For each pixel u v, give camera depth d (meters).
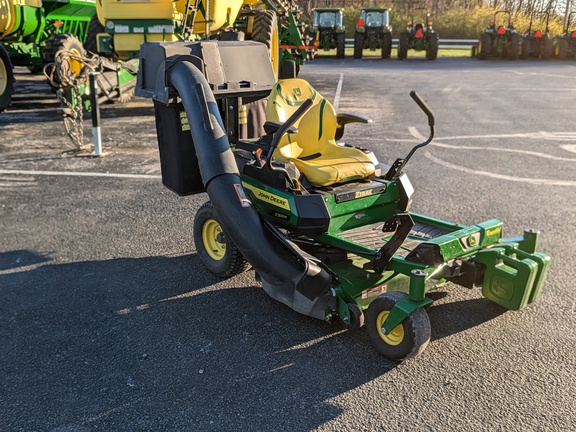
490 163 8.12
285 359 3.62
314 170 4.27
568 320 4.06
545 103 13.50
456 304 4.30
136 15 10.12
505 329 3.95
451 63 24.92
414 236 4.31
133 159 8.22
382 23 27.48
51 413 3.15
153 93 4.57
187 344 3.80
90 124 10.52
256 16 13.23
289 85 4.76
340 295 3.75
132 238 5.51
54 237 5.52
